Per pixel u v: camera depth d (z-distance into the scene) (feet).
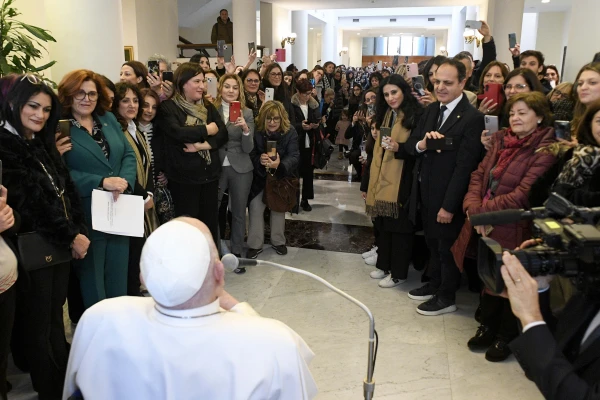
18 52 12.35
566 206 3.52
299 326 9.90
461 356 8.85
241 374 3.29
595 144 6.12
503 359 8.66
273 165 12.59
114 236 8.71
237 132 12.50
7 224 5.91
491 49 15.46
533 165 8.13
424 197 10.21
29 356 7.01
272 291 11.53
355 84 29.48
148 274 3.33
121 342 3.48
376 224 12.00
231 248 13.34
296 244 14.76
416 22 68.90
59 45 14.80
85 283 8.43
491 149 9.06
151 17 29.78
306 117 18.20
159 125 10.87
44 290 6.84
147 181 10.03
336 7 44.98
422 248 12.78
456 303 10.96
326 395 7.71
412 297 11.13
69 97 8.00
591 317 3.58
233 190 12.84
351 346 9.15
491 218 3.76
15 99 6.41
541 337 3.24
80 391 3.67
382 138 10.86
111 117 8.85
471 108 9.69
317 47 81.71
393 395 7.73
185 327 3.39
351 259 13.62
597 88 7.88
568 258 3.33
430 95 12.05
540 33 47.29
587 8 21.80
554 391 3.13
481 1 40.75
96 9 14.90
